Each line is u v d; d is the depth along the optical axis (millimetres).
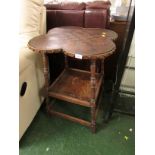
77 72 1549
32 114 1313
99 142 1189
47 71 1228
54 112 1370
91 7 1429
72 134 1251
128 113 1400
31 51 1167
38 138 1223
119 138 1217
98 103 1403
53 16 1533
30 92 1235
